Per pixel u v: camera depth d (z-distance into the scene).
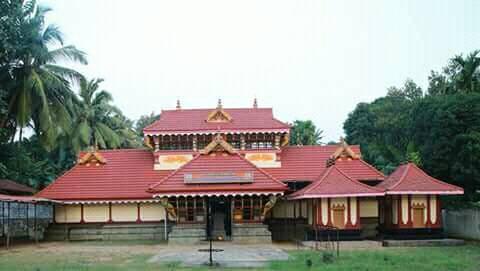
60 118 42.47
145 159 39.88
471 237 32.69
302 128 71.06
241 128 38.78
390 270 19.03
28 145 53.44
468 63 44.47
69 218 37.25
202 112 40.84
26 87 39.47
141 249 29.00
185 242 32.62
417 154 36.34
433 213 31.31
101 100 60.25
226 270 19.41
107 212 37.31
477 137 31.94
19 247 30.73
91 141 57.84
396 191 30.47
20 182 44.06
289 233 36.47
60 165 57.47
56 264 21.77
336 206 31.25
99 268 20.16
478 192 34.62
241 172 33.12
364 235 35.19
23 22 39.09
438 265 20.44
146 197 36.38
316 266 20.23
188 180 32.47
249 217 33.44
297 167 38.78
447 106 34.12
